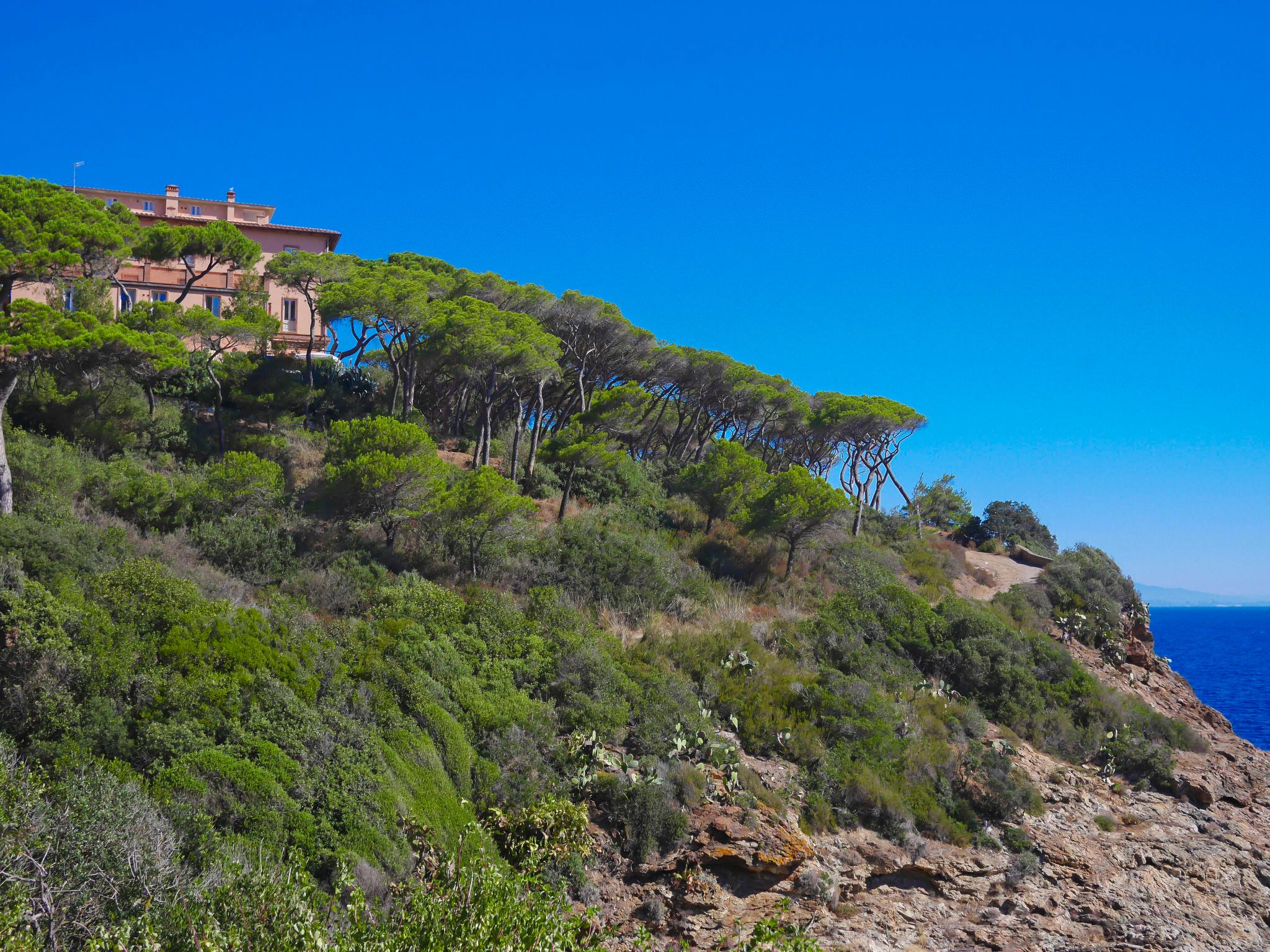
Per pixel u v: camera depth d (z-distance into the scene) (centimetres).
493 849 1908
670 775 2245
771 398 5147
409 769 1955
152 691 1788
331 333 5066
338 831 1720
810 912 2147
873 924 2208
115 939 1011
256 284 4347
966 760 2739
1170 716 3741
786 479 3703
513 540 3136
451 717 2167
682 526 3997
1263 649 16750
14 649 1720
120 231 3631
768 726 2575
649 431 5550
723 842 2134
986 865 2416
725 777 2311
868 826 2394
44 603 1828
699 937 2000
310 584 2633
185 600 2083
